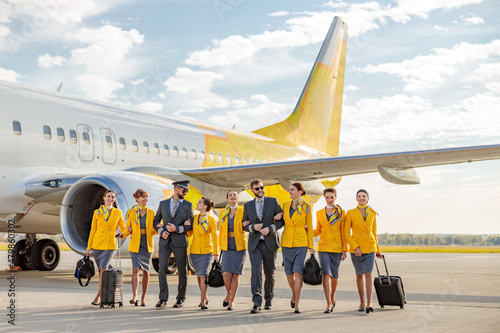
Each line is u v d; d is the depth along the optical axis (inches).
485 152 439.5
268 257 266.2
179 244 278.1
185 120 635.5
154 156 551.2
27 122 443.5
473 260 900.6
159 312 259.1
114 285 273.6
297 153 767.7
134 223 286.0
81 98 515.8
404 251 1843.0
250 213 266.7
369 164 476.4
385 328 212.7
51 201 450.0
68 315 246.2
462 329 208.1
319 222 267.9
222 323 226.5
